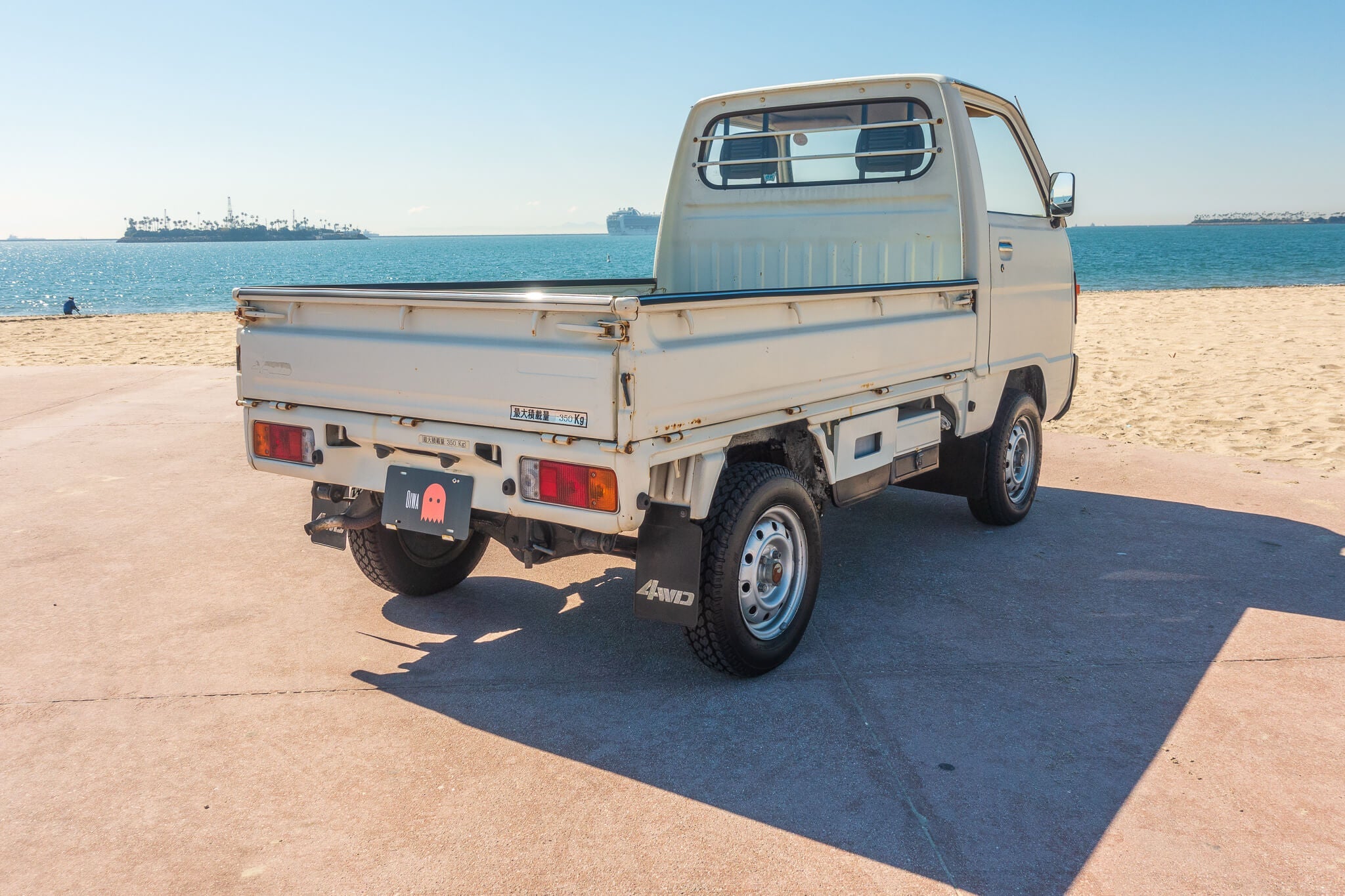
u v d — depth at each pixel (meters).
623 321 3.04
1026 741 3.43
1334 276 57.28
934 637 4.41
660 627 4.59
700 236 6.14
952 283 4.97
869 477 4.61
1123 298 28.95
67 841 2.86
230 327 23.31
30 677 4.00
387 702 3.78
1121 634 4.42
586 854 2.77
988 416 5.68
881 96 5.44
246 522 6.35
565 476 3.27
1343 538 5.84
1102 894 2.59
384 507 3.83
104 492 7.09
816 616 4.68
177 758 3.34
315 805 3.04
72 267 170.50
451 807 3.03
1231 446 8.59
